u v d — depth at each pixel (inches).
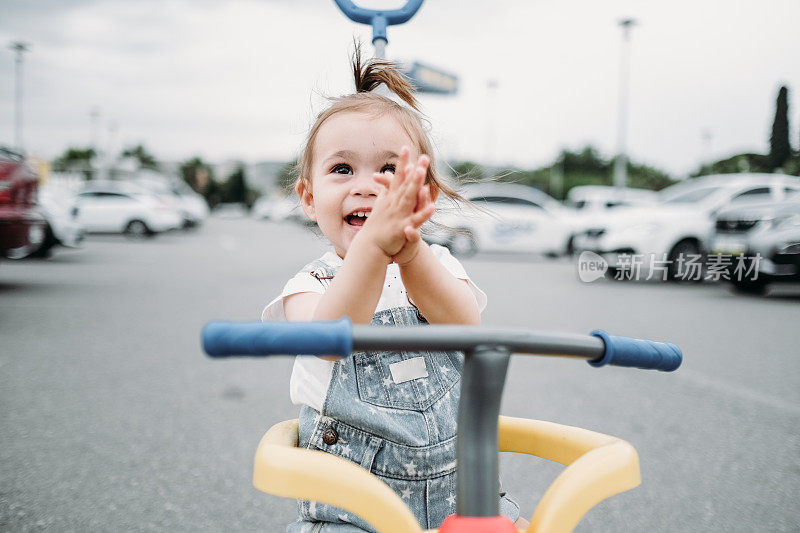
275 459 35.8
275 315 50.9
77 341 192.9
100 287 303.0
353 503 34.8
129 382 153.9
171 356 177.8
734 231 267.4
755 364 178.5
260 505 96.3
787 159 370.3
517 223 494.6
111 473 105.6
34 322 218.8
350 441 46.5
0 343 189.0
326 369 47.5
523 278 379.6
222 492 100.1
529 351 31.3
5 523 89.0
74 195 634.8
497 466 31.0
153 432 123.2
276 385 153.5
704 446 120.3
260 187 2691.9
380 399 47.0
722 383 159.8
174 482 103.0
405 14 58.6
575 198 635.5
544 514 34.6
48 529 87.8
